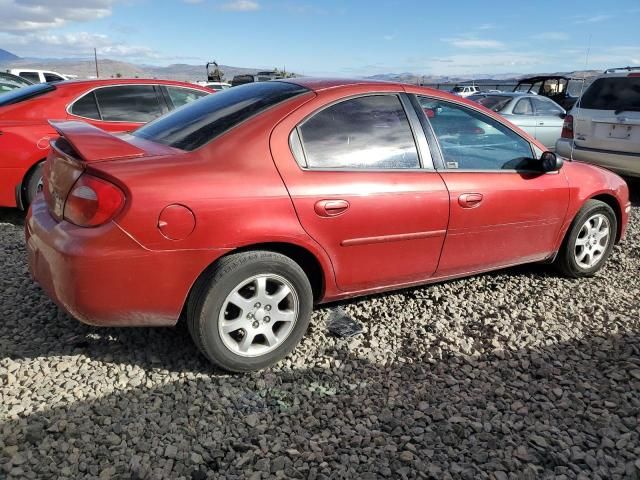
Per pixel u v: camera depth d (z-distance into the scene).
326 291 3.10
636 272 4.61
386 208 3.10
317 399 2.71
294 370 2.95
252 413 2.56
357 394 2.76
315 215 2.87
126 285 2.51
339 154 3.04
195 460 2.25
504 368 3.05
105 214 2.44
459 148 3.51
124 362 2.93
